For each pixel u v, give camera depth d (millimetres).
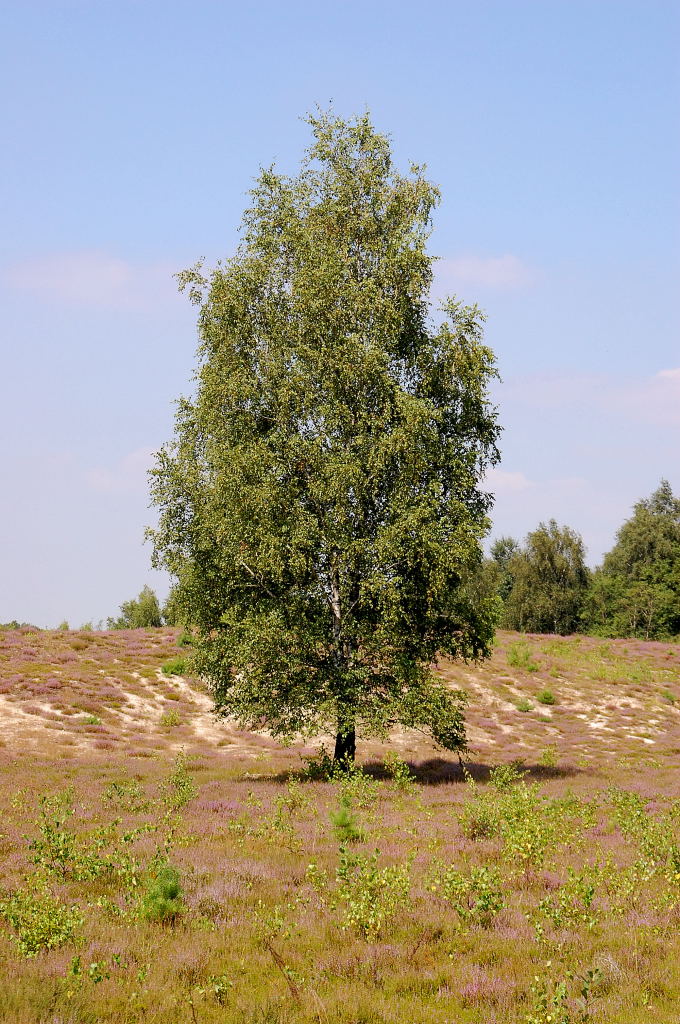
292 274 30078
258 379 28453
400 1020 9039
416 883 14125
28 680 44062
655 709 53906
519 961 10664
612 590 111812
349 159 31062
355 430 27734
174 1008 9109
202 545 27406
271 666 27469
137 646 54062
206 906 12539
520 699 52625
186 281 30328
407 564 26969
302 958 10750
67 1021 8531
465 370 27922
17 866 14680
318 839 17625
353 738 30094
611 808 22906
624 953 10875
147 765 31469
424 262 28766
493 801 20688
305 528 25984
